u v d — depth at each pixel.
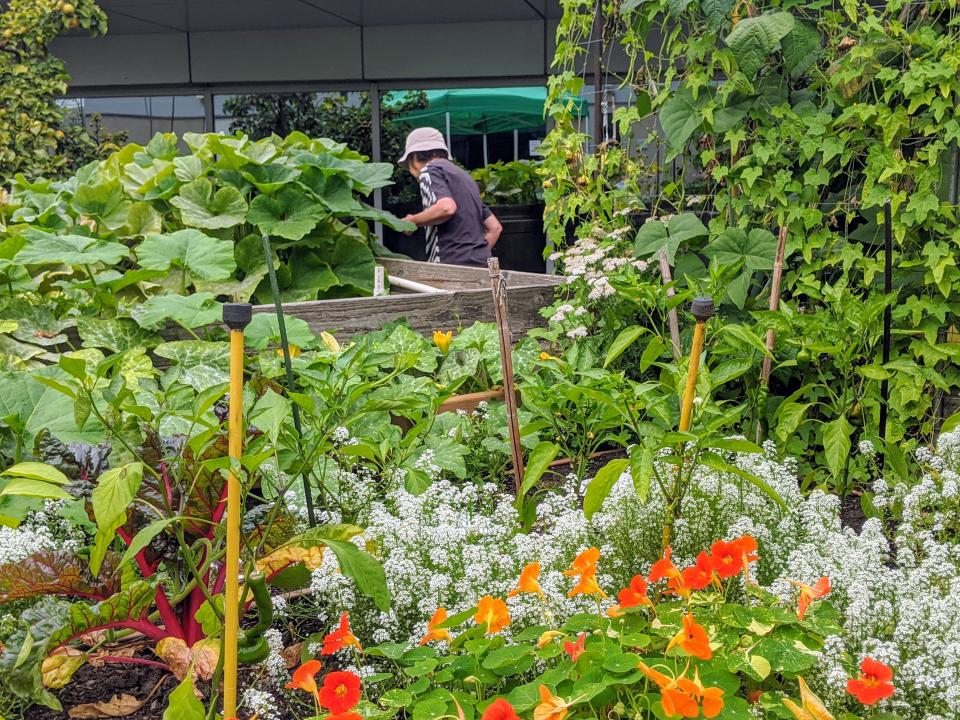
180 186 4.91
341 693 1.58
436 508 2.59
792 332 3.27
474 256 5.93
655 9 4.28
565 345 4.14
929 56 3.67
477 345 3.88
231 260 4.00
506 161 10.45
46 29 8.21
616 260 4.14
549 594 2.04
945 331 3.81
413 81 10.44
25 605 2.20
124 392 1.98
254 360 3.22
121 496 1.83
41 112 8.31
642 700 1.74
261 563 2.17
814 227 3.95
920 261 3.67
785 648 1.70
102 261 3.65
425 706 1.66
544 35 10.01
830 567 2.07
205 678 2.03
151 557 2.29
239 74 10.59
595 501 2.08
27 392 2.71
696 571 1.82
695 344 2.18
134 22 9.95
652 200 4.71
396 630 2.12
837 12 3.82
